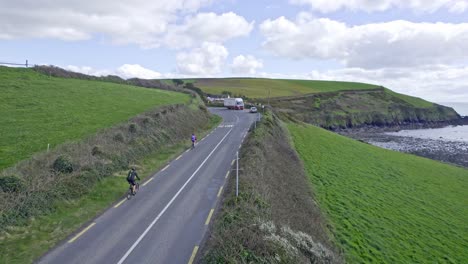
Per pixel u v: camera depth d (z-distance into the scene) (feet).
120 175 93.91
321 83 611.06
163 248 58.29
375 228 93.35
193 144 138.51
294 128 225.97
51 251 56.39
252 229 57.57
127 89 222.89
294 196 93.20
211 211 73.92
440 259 84.89
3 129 107.86
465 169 201.46
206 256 52.26
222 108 313.94
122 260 54.39
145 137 124.26
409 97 631.15
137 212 73.15
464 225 110.22
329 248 71.56
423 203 124.06
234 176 93.50
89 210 72.74
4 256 53.31
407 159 196.75
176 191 86.28
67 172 81.35
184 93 272.10
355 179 134.51
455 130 475.31
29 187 69.82
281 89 508.94
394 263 78.23
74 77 230.27
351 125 443.32
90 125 121.19
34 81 189.78
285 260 52.31
